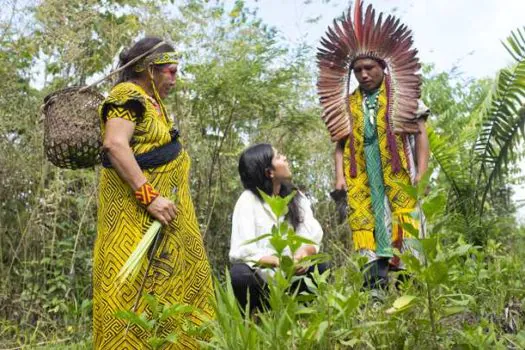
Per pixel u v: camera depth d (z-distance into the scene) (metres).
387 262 4.45
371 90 4.67
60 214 6.37
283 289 2.61
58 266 6.01
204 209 6.98
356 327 2.51
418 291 2.78
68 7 6.13
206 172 7.00
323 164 7.43
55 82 6.39
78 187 6.83
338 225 7.09
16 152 6.18
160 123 3.39
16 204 6.17
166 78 3.52
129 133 3.24
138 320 2.74
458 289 3.37
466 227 6.52
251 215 4.16
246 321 2.52
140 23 6.58
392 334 2.54
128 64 3.44
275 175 4.20
